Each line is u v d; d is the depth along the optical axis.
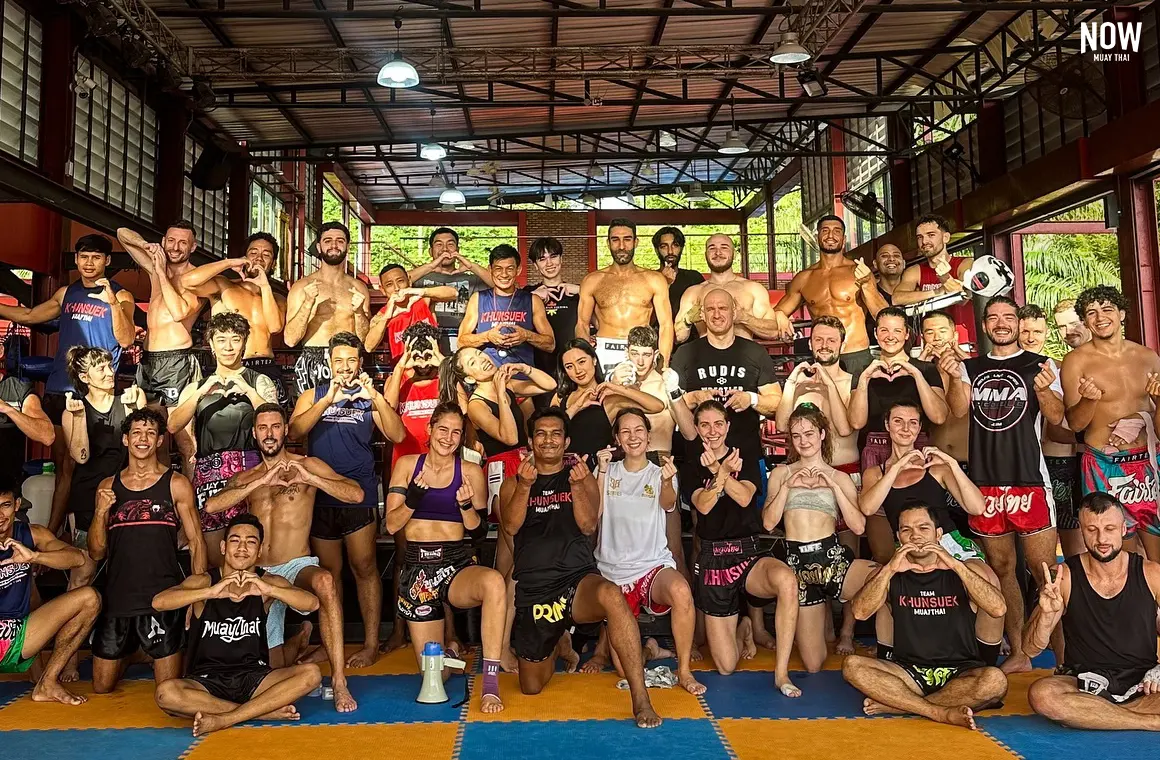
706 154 17.77
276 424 4.23
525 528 4.03
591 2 10.69
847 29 11.73
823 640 4.29
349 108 13.88
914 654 3.63
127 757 3.17
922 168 14.49
